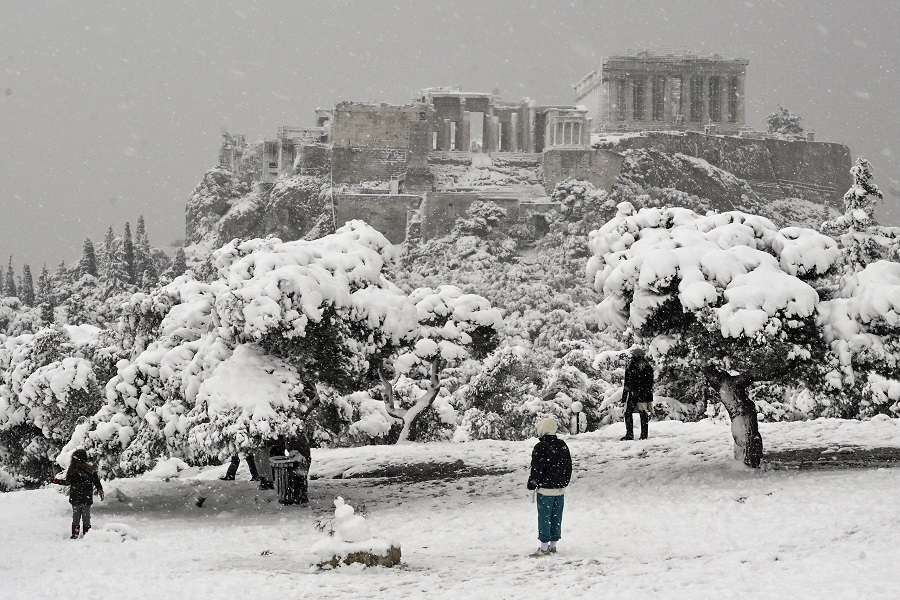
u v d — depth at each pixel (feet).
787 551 81.97
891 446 154.51
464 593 74.33
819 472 131.64
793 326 133.80
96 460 168.96
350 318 160.86
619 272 143.23
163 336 174.50
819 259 141.90
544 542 90.89
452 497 144.87
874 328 137.18
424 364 216.74
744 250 139.54
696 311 134.21
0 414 244.63
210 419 147.84
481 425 319.47
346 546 89.76
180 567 95.45
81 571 96.02
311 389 165.27
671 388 220.23
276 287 151.12
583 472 151.02
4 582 92.63
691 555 85.25
